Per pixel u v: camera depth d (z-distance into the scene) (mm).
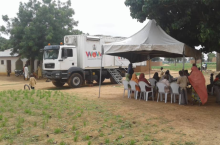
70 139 5883
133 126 6895
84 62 17609
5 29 26250
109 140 5797
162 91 10281
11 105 8828
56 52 16672
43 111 8016
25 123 6977
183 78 9625
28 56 25797
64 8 28953
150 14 11070
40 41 24922
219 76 11328
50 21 25484
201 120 7445
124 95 12477
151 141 5699
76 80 17391
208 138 5836
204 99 9414
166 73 11836
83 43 17516
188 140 5703
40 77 26906
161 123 7156
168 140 5738
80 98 11047
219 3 9625
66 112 8258
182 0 10039
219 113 8281
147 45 9602
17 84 21625
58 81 17641
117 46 10312
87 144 5559
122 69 20359
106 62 19078
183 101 9688
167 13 11445
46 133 6277
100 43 18609
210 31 9461
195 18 11062
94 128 6688
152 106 9359
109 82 21859
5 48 26703
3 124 6707
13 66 33844
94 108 8914
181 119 7566
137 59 15398
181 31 11812
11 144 5488
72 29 28109
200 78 9484
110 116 7875
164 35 10586
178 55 14320
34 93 11883
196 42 12234
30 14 25844
